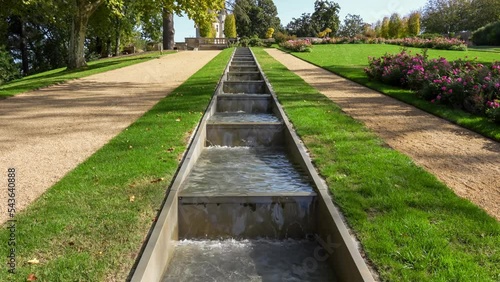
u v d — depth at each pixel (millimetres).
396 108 8297
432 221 3342
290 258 3545
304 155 5145
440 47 28609
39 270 2689
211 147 6812
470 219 3344
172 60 22078
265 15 64750
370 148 5367
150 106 8852
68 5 21422
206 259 3506
